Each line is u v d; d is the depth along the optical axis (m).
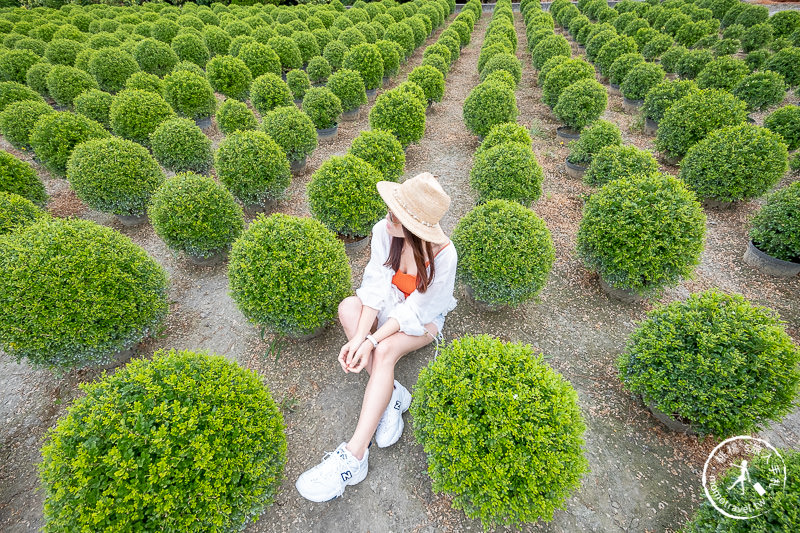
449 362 3.01
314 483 2.98
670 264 4.38
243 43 12.77
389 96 8.08
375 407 3.05
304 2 30.00
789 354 2.98
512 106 8.30
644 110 9.08
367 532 3.04
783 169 5.97
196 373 2.79
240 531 2.75
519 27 23.14
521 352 3.01
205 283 5.49
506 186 5.84
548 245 4.34
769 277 5.36
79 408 2.57
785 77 10.64
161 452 2.36
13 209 5.13
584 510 3.12
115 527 2.17
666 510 3.12
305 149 7.59
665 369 3.32
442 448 2.74
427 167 8.50
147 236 6.46
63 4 27.25
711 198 6.62
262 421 2.82
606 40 13.15
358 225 5.46
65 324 3.57
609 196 4.76
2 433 3.77
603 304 5.05
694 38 13.75
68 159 6.72
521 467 2.51
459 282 4.71
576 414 2.79
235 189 6.16
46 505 2.26
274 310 3.79
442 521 3.08
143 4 27.56
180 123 6.96
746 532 2.30
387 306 3.48
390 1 23.72
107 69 10.61
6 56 11.31
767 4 23.05
